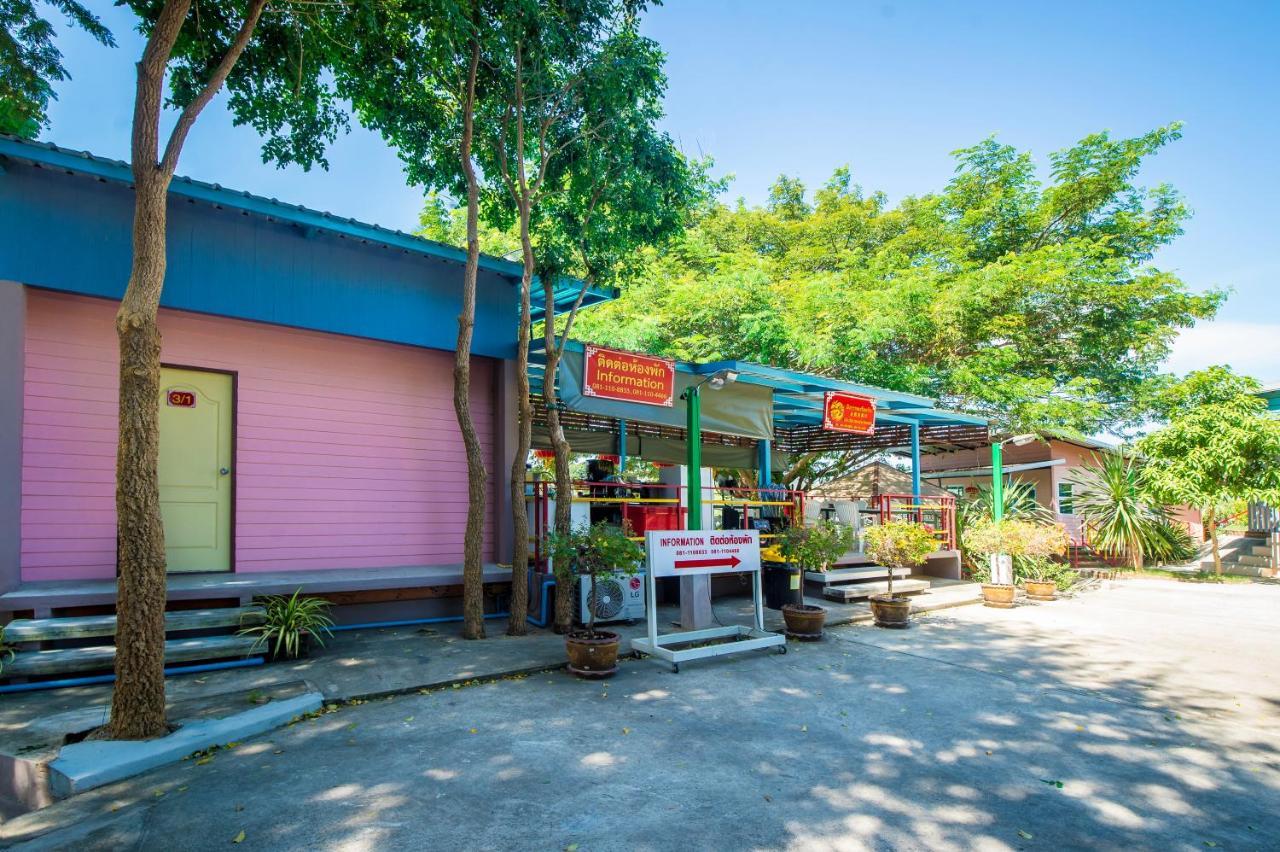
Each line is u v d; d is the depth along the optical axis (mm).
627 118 8336
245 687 5660
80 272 6555
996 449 14531
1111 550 16359
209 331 7531
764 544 10422
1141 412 19031
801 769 4406
